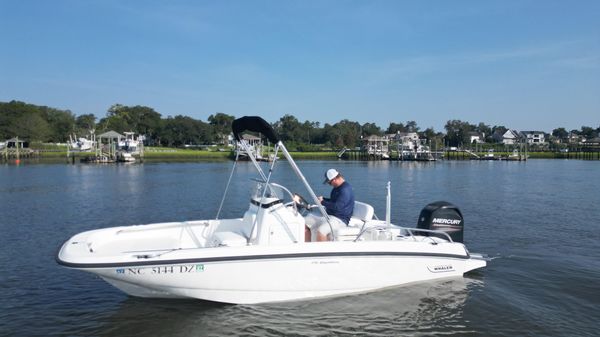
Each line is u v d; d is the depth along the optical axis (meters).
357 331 5.74
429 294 6.86
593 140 119.56
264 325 5.84
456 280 7.43
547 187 26.95
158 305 6.39
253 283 6.13
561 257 9.41
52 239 11.68
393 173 43.72
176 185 28.47
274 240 6.43
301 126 127.25
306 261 6.20
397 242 6.72
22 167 50.66
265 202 6.46
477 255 8.18
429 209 8.00
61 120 107.62
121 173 41.69
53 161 64.81
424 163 71.06
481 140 132.75
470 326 5.90
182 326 5.83
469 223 13.82
